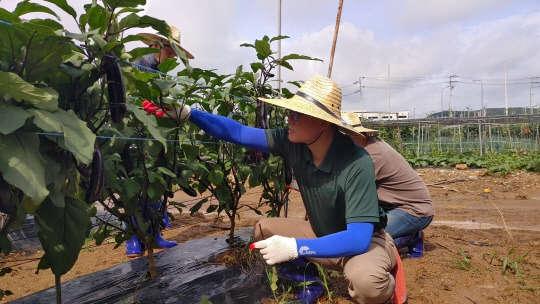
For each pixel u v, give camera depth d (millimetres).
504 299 2705
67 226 1678
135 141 2457
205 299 2152
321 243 1990
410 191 3469
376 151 3441
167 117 2514
